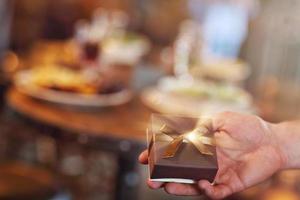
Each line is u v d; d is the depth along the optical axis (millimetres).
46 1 3875
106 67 2348
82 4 4078
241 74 2691
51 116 1593
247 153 1011
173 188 884
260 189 2027
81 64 2170
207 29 4113
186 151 847
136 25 4438
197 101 1827
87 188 2600
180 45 2549
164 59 2754
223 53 4164
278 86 2619
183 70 2408
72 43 2951
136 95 1973
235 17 4355
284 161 1031
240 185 982
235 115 1034
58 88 1703
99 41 2270
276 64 4148
